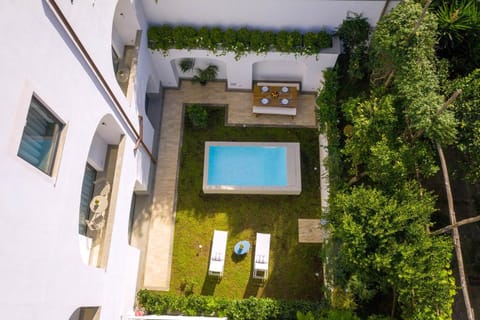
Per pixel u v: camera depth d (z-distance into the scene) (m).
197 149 16.59
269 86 16.77
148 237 15.14
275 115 17.14
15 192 6.18
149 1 13.79
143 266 14.68
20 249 6.37
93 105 9.41
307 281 14.38
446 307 10.39
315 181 15.91
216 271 14.09
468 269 13.01
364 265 10.51
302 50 14.53
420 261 10.13
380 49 12.20
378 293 12.75
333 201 12.12
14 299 6.23
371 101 12.59
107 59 10.36
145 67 14.63
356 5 13.75
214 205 15.57
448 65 12.36
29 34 6.50
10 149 6.04
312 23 14.55
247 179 15.90
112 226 11.01
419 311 10.41
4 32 5.84
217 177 15.94
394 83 12.49
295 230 15.16
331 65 15.46
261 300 13.26
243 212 15.43
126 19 13.23
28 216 6.59
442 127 10.81
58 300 7.86
